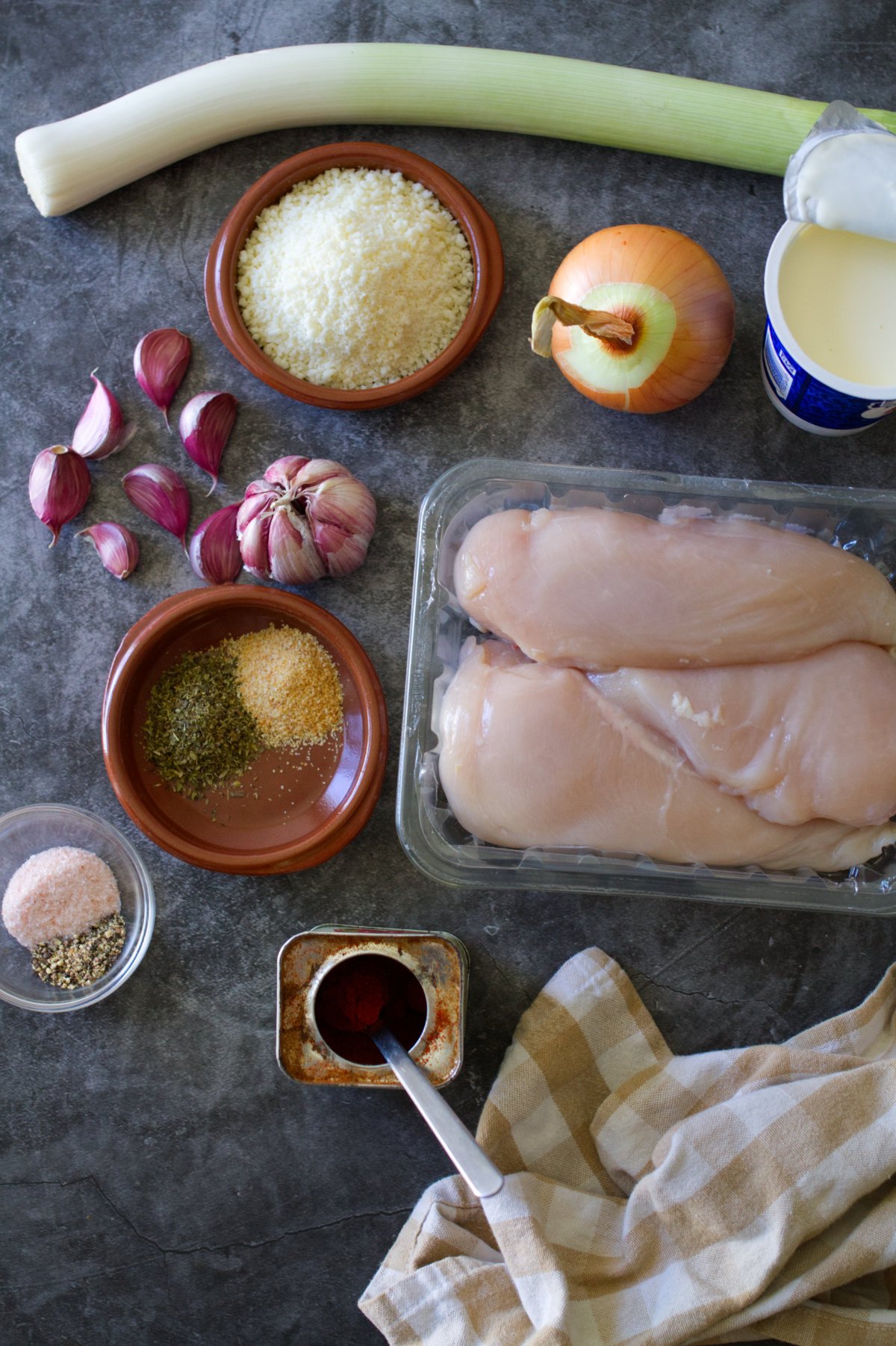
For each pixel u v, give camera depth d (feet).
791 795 2.16
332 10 2.37
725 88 2.27
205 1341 2.37
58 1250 2.38
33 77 2.38
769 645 2.18
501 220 2.38
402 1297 2.23
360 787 2.28
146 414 2.39
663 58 2.37
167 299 2.39
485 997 2.37
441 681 2.31
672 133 2.30
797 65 2.37
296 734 2.36
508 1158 2.29
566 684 2.20
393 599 2.38
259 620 2.36
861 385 2.10
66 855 2.35
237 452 2.38
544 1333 2.11
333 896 2.38
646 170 2.38
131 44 2.38
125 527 2.39
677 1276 2.21
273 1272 2.37
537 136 2.37
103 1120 2.38
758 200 2.37
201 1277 2.37
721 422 2.38
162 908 2.38
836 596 2.18
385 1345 2.36
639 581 2.18
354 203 2.26
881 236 2.06
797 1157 2.20
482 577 2.21
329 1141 2.37
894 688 2.17
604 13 2.37
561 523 2.21
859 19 2.37
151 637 2.30
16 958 2.37
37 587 2.38
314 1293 2.37
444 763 2.22
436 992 2.26
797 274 2.13
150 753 2.35
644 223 2.38
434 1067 2.24
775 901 2.25
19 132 2.38
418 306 2.28
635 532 2.19
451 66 2.28
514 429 2.38
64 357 2.39
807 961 2.36
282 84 2.29
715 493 2.25
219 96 2.30
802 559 2.18
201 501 2.39
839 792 2.15
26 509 2.39
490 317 2.28
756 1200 2.21
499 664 2.25
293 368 2.32
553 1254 2.16
